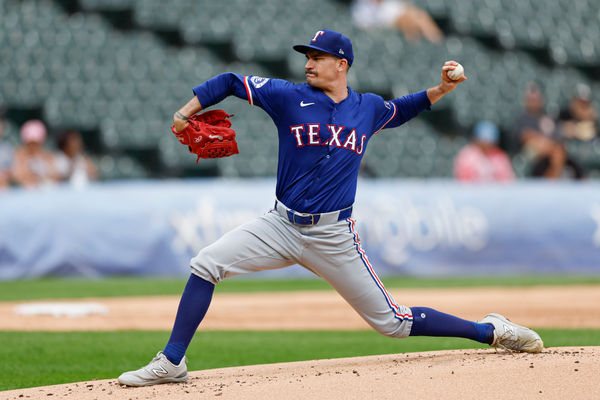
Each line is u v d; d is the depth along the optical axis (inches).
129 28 2765.7
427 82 2741.1
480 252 1770.4
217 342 860.0
